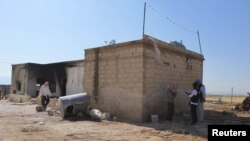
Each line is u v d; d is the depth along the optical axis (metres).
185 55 17.48
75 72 28.17
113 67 15.51
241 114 20.41
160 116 14.77
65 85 30.08
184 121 14.12
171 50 16.03
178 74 16.64
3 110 18.25
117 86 15.14
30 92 32.12
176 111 16.39
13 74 34.97
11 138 9.23
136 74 14.04
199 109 14.51
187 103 17.52
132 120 13.97
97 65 16.67
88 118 14.73
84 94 15.47
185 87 17.39
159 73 14.91
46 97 18.59
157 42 14.77
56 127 11.72
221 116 17.64
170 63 15.89
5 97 33.91
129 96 14.32
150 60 14.26
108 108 15.63
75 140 9.11
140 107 13.62
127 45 14.64
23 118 14.38
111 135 10.07
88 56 17.45
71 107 14.82
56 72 31.14
